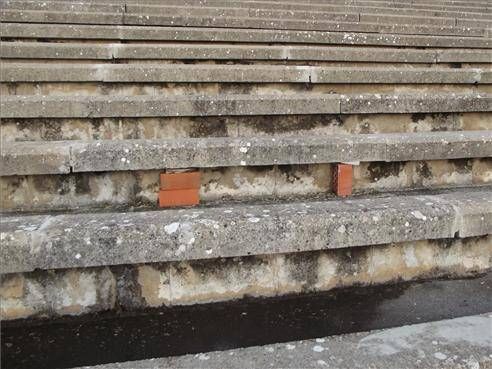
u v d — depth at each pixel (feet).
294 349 5.92
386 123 12.83
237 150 9.44
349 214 7.61
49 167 8.79
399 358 5.72
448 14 26.50
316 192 10.19
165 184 9.16
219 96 12.07
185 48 16.52
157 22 19.72
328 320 7.18
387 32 22.33
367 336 6.22
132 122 11.55
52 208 9.11
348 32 21.58
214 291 7.51
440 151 10.37
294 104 12.00
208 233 7.11
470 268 8.52
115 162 9.00
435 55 18.72
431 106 12.89
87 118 11.34
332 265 7.86
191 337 6.77
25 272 6.88
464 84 16.22
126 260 6.95
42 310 7.03
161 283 7.32
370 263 8.00
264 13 22.33
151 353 6.43
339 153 9.86
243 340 6.72
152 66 14.12
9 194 8.96
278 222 7.34
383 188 10.43
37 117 11.11
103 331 6.88
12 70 13.32
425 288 8.05
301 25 21.18
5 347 6.48
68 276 7.02
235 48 16.94
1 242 6.61
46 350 6.45
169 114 11.48
